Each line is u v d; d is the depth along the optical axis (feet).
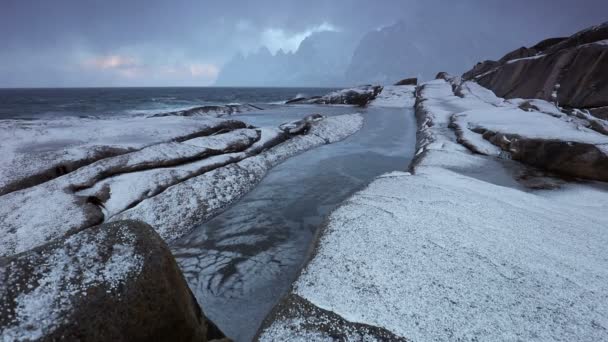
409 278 10.52
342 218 15.23
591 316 8.98
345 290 10.05
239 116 74.59
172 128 33.45
